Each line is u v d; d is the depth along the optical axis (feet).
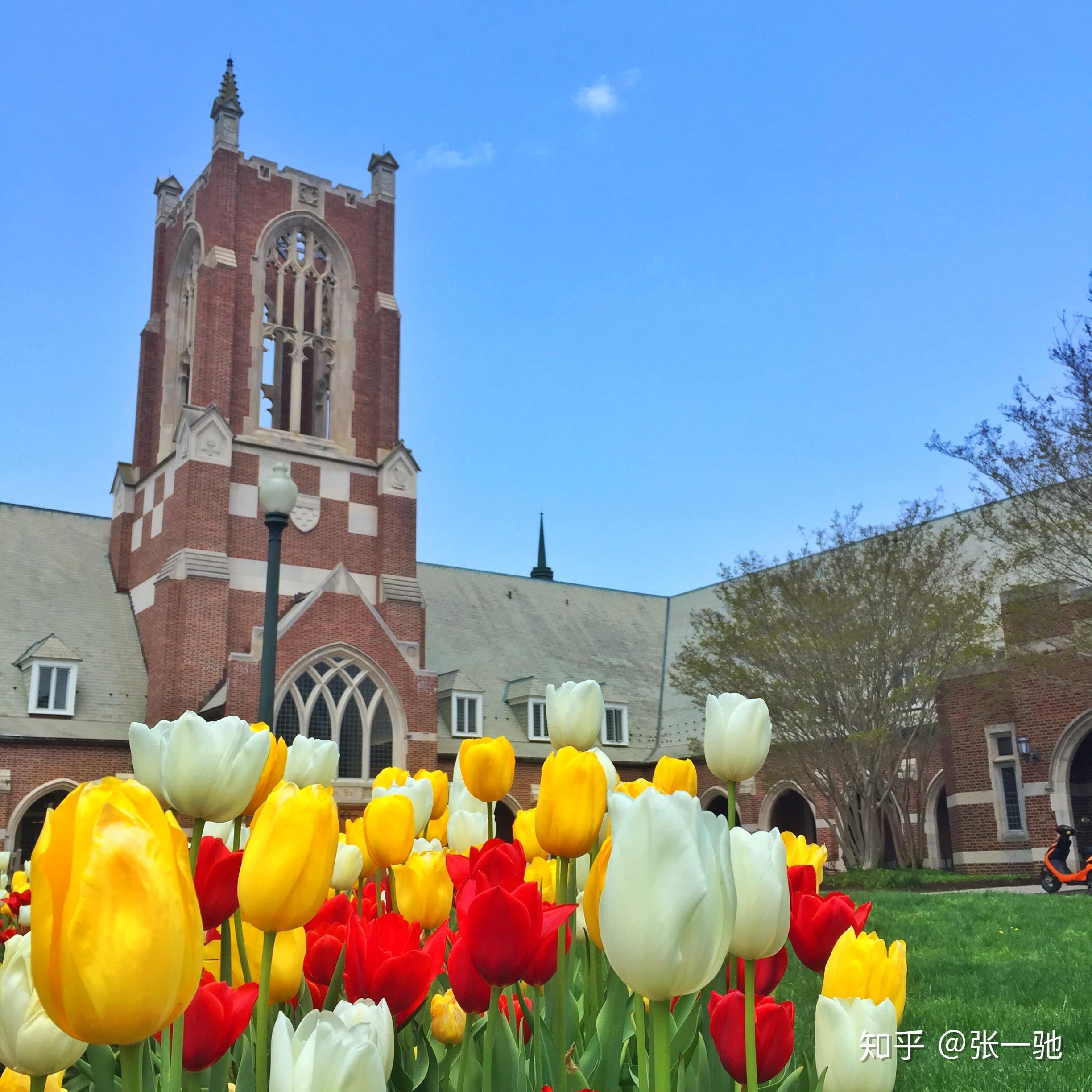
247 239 124.77
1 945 16.53
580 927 9.37
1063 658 83.82
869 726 93.45
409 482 125.80
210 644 108.37
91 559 126.31
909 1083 19.53
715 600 161.89
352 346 129.39
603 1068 7.12
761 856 5.60
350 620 110.52
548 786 6.86
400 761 110.32
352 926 6.72
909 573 95.40
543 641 151.43
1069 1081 19.49
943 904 56.70
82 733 105.91
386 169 137.18
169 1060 6.29
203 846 6.47
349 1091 3.92
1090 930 43.09
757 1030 6.07
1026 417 75.56
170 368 128.57
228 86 126.82
